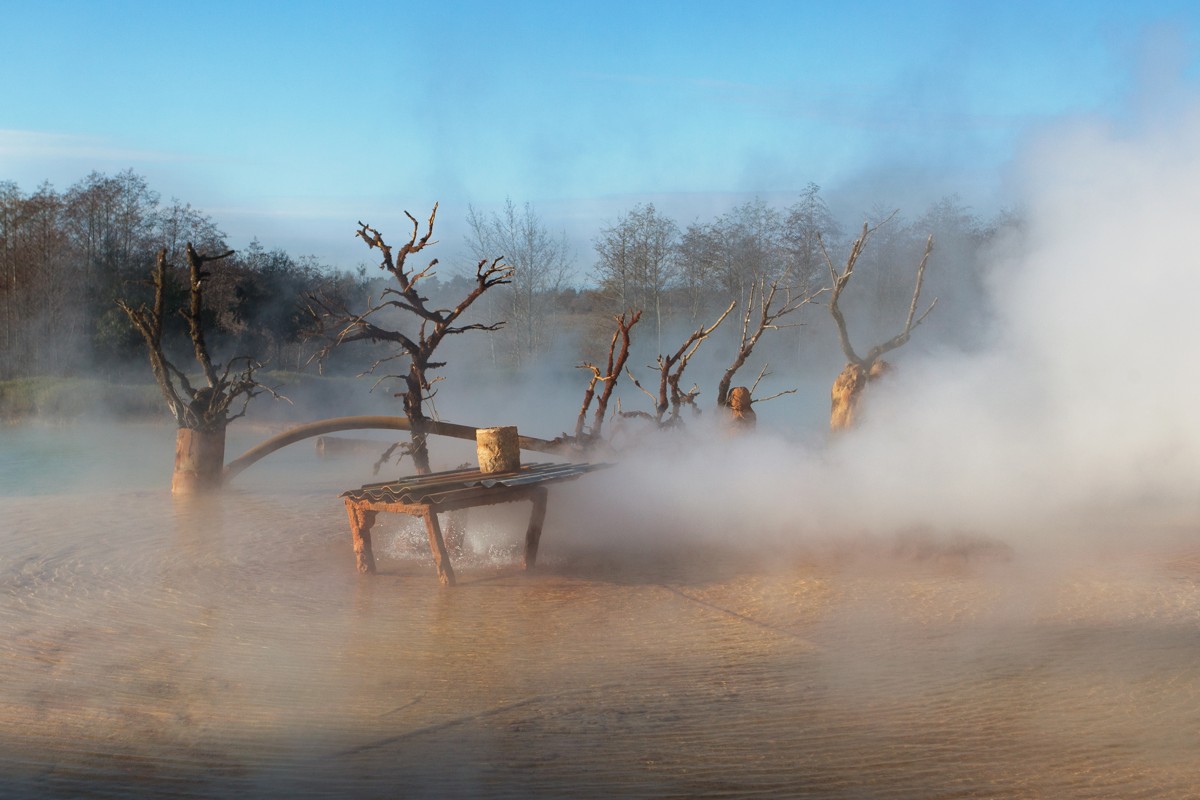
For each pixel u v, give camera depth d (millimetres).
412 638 5770
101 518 9828
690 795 3658
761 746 4109
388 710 4590
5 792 3740
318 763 3996
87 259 31781
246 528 9305
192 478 11398
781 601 6484
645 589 6891
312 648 5578
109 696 4805
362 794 3703
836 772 3844
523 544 8438
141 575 7414
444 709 4598
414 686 4926
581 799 3629
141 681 5027
